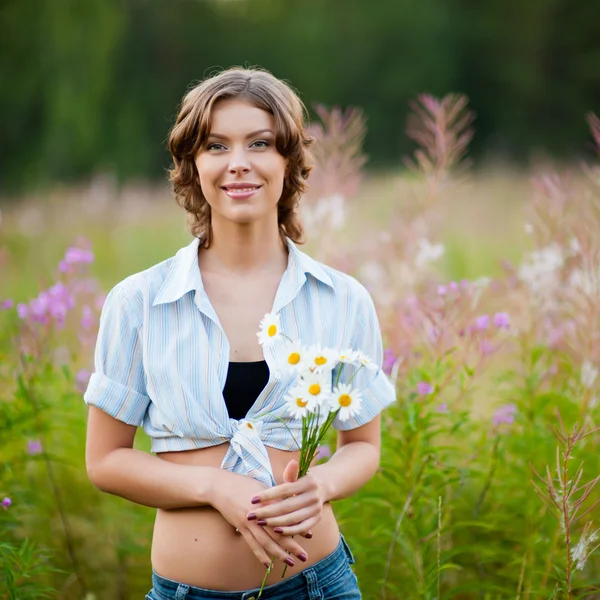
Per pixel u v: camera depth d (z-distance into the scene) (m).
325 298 3.77
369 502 5.10
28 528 5.88
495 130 45.91
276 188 3.69
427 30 46.69
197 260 3.75
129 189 20.81
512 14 46.25
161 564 3.61
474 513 5.35
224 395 3.56
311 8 50.47
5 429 5.44
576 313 6.07
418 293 6.40
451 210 12.18
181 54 48.84
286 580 3.54
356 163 7.16
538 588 4.94
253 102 3.62
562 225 6.20
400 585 5.09
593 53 45.22
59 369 6.64
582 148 42.34
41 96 34.34
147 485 3.50
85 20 34.72
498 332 5.92
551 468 5.26
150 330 3.58
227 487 3.40
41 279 6.20
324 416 3.61
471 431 5.58
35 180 32.66
